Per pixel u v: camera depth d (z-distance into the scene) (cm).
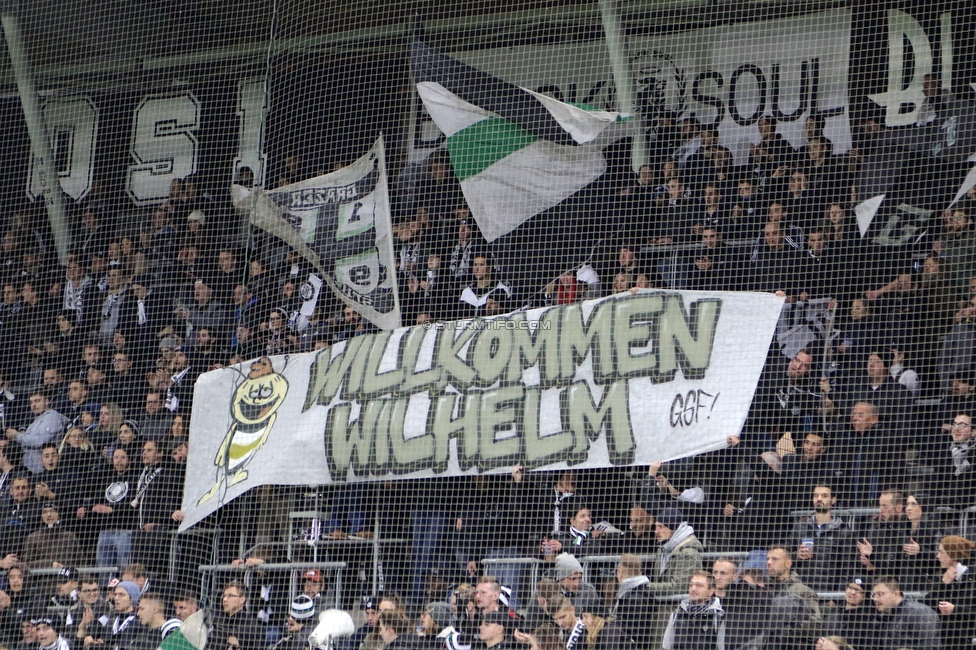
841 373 2048
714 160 2355
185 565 2233
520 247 2386
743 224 2291
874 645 1745
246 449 2220
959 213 2148
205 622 2048
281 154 2711
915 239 2145
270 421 2222
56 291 2777
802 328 2094
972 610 1717
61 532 2311
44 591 2245
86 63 2956
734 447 2019
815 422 2019
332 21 2741
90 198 2989
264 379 2255
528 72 2659
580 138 2419
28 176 2927
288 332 2469
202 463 2253
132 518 2322
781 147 2314
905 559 1822
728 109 2556
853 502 1952
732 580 1822
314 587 2066
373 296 2442
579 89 2633
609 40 2481
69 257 2852
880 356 2045
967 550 1741
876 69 2483
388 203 2505
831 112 2495
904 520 1842
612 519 2059
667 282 2236
